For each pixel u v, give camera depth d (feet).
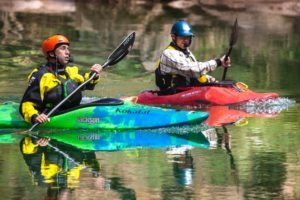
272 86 97.60
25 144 66.95
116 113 73.15
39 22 172.55
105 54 126.41
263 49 131.85
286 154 62.49
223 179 54.80
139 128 72.90
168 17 184.75
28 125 72.74
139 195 50.80
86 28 162.50
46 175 56.13
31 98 70.64
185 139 68.90
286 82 100.48
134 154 62.95
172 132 71.92
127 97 87.10
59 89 71.10
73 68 72.90
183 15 189.16
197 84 88.99
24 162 60.29
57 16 186.09
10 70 111.65
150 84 101.09
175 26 87.10
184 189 52.16
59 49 70.54
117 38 146.51
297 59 120.57
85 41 142.20
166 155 62.59
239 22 173.27
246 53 127.54
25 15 186.50
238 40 143.95
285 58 121.80
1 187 52.80
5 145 66.59
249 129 72.84
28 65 116.16
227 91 87.30
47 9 203.51
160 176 55.83
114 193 51.21
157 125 73.31
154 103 86.84
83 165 59.26
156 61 120.06
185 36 86.63
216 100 85.61
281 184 53.26
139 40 143.02
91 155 62.75
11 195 50.78
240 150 64.13
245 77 104.73
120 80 104.22
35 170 57.62
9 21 174.19
